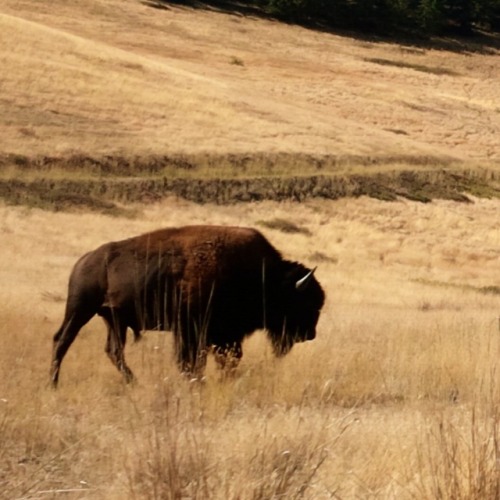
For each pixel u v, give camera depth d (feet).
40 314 94.32
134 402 43.32
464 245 325.01
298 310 62.85
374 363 62.34
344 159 402.11
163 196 318.04
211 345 59.41
